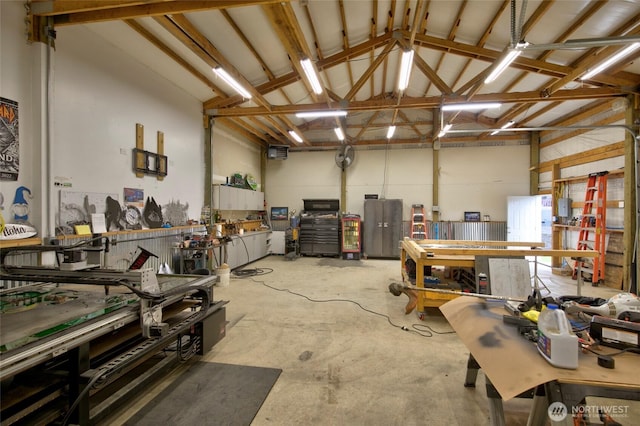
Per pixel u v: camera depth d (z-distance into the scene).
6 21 2.55
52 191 2.85
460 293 2.48
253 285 5.12
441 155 8.31
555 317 1.25
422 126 8.34
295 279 5.58
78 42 3.19
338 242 8.19
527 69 4.56
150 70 4.29
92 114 3.36
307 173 8.96
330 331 3.16
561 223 6.54
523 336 1.47
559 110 6.29
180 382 2.20
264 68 4.84
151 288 1.93
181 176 5.02
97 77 3.43
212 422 1.78
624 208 4.77
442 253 3.61
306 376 2.30
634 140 4.61
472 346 1.47
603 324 1.38
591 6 3.38
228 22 3.66
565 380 1.06
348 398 2.03
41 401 1.41
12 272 2.04
